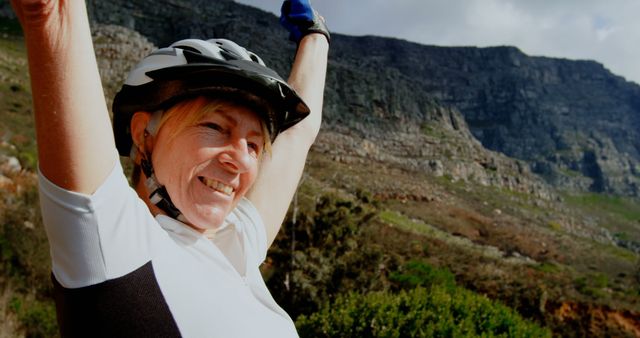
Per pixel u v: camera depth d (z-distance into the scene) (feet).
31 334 42.11
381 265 65.10
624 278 201.77
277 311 4.71
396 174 330.95
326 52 7.46
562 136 604.49
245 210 5.79
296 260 56.54
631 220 480.23
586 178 566.36
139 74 4.40
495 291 98.68
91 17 369.50
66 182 3.50
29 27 3.34
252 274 4.81
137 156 4.63
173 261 4.00
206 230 4.76
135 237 3.82
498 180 425.28
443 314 27.84
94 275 3.64
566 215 408.46
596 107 641.81
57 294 3.79
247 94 4.42
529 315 92.73
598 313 109.40
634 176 586.04
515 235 249.34
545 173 560.20
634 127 643.86
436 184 341.00
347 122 404.16
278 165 6.39
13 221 57.16
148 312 3.74
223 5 446.19
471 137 502.38
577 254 242.17
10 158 98.89
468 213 279.28
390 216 206.28
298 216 61.77
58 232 3.57
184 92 4.32
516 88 624.18
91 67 3.55
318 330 28.35
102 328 3.66
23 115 150.61
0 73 198.39
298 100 4.83
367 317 28.14
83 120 3.49
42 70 3.38
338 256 60.03
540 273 149.79
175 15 414.62
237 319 4.07
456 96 614.34
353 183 259.60
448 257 138.41
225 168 4.41
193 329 3.85
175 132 4.37
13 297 46.26
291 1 7.41
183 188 4.37
